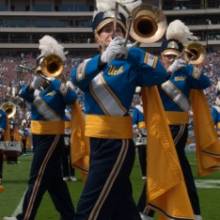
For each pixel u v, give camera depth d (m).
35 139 9.74
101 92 5.93
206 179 20.16
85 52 92.81
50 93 9.77
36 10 96.88
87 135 6.00
